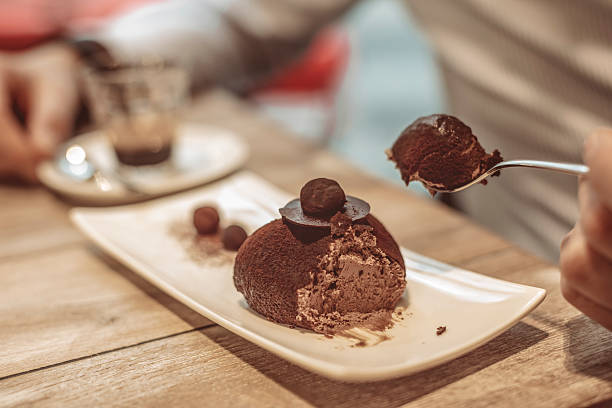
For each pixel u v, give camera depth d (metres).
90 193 0.57
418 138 0.40
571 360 0.38
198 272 0.46
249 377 0.38
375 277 0.41
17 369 0.39
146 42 0.78
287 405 0.36
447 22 0.71
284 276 0.40
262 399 0.36
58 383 0.38
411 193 0.57
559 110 0.64
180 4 0.86
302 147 0.66
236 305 0.42
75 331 0.42
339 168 0.62
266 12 0.82
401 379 0.37
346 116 1.62
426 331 0.39
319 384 0.37
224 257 0.48
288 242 0.41
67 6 1.11
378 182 0.59
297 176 0.60
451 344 0.37
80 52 0.72
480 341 0.37
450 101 0.75
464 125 0.40
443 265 0.44
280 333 0.39
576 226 0.38
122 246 0.49
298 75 1.43
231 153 0.62
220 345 0.40
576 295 0.37
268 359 0.39
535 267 0.46
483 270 0.46
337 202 0.41
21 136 0.62
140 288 0.46
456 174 0.40
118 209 0.53
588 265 0.36
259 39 0.83
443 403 0.36
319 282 0.40
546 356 0.38
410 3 0.77
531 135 0.66
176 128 0.63
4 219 0.56
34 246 0.52
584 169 0.35
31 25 1.01
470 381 0.37
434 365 0.36
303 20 0.84
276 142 0.67
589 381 0.36
